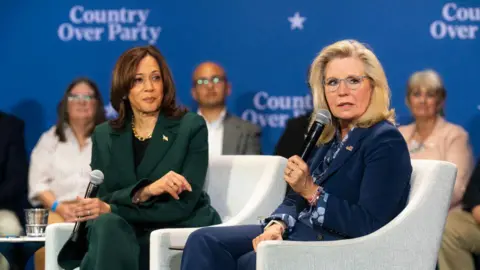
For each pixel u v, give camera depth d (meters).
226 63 13.40
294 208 6.98
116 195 7.95
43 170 12.29
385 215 6.38
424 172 6.72
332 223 6.36
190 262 6.70
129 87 8.23
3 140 12.51
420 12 13.01
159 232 7.38
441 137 11.88
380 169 6.40
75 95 12.36
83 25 13.54
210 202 8.55
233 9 13.40
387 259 6.40
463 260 10.54
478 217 10.42
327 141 6.96
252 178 8.42
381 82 6.65
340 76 6.65
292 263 6.14
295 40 13.27
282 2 13.28
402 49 13.05
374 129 6.59
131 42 13.51
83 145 12.34
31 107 13.55
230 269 6.74
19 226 11.84
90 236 7.52
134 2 13.49
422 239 6.55
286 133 12.08
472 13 12.95
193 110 13.32
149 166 8.17
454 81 12.99
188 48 13.45
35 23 13.57
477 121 12.91
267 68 13.33
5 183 12.36
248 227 6.96
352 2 13.12
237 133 12.56
